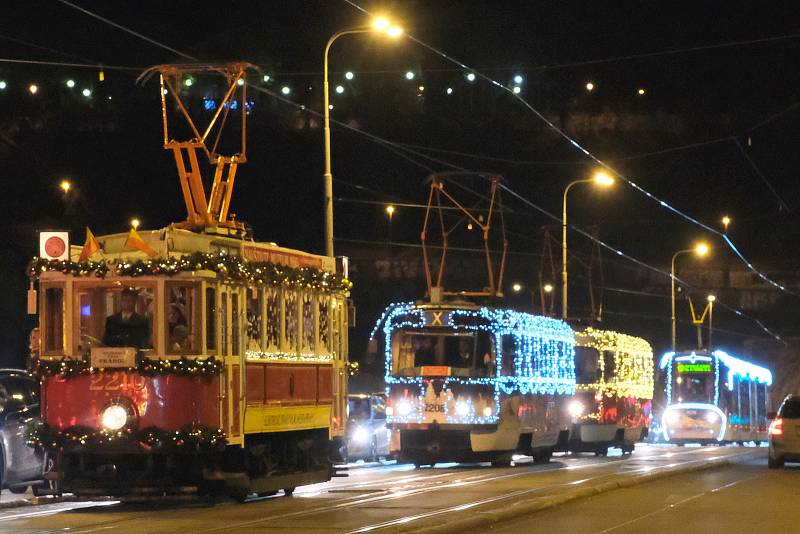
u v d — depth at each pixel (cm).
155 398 1880
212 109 5184
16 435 2178
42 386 1928
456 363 3142
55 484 1922
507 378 3167
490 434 3098
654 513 1880
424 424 3120
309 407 2216
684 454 4300
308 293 2234
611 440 4244
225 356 1920
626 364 4431
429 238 6481
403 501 2008
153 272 1888
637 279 7406
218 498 2112
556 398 3653
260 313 2047
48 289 1939
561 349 3753
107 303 1930
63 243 1958
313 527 1592
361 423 3669
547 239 5159
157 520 1725
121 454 1905
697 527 1686
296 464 2197
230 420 1923
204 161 5803
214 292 1912
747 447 5447
